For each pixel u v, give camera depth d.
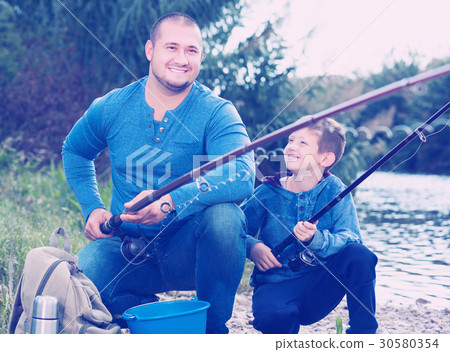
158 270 2.84
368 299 2.56
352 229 2.80
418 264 5.24
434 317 3.54
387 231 7.33
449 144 19.22
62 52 10.12
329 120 2.95
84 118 3.01
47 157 9.59
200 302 2.58
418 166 19.84
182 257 2.75
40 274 2.41
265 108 8.85
